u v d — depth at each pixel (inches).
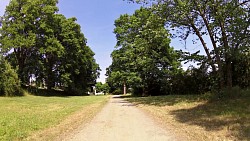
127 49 1457.9
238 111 511.8
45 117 567.5
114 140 340.2
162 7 804.0
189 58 798.5
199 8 736.3
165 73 1503.4
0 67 1424.7
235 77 895.7
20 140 347.9
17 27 1731.1
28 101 1139.3
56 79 2014.0
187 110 619.8
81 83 2374.5
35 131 406.6
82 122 492.7
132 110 701.3
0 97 1334.9
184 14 758.5
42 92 1927.9
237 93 709.3
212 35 717.9
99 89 3900.1
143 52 1429.6
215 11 698.2
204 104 692.1
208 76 1040.8
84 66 2325.3
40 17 1817.2
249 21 623.2
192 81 1179.3
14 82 1456.7
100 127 435.2
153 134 368.2
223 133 347.9
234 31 624.4
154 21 846.5
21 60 1844.2
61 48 1812.3
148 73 1524.4
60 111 695.1
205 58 794.8
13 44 1697.8
